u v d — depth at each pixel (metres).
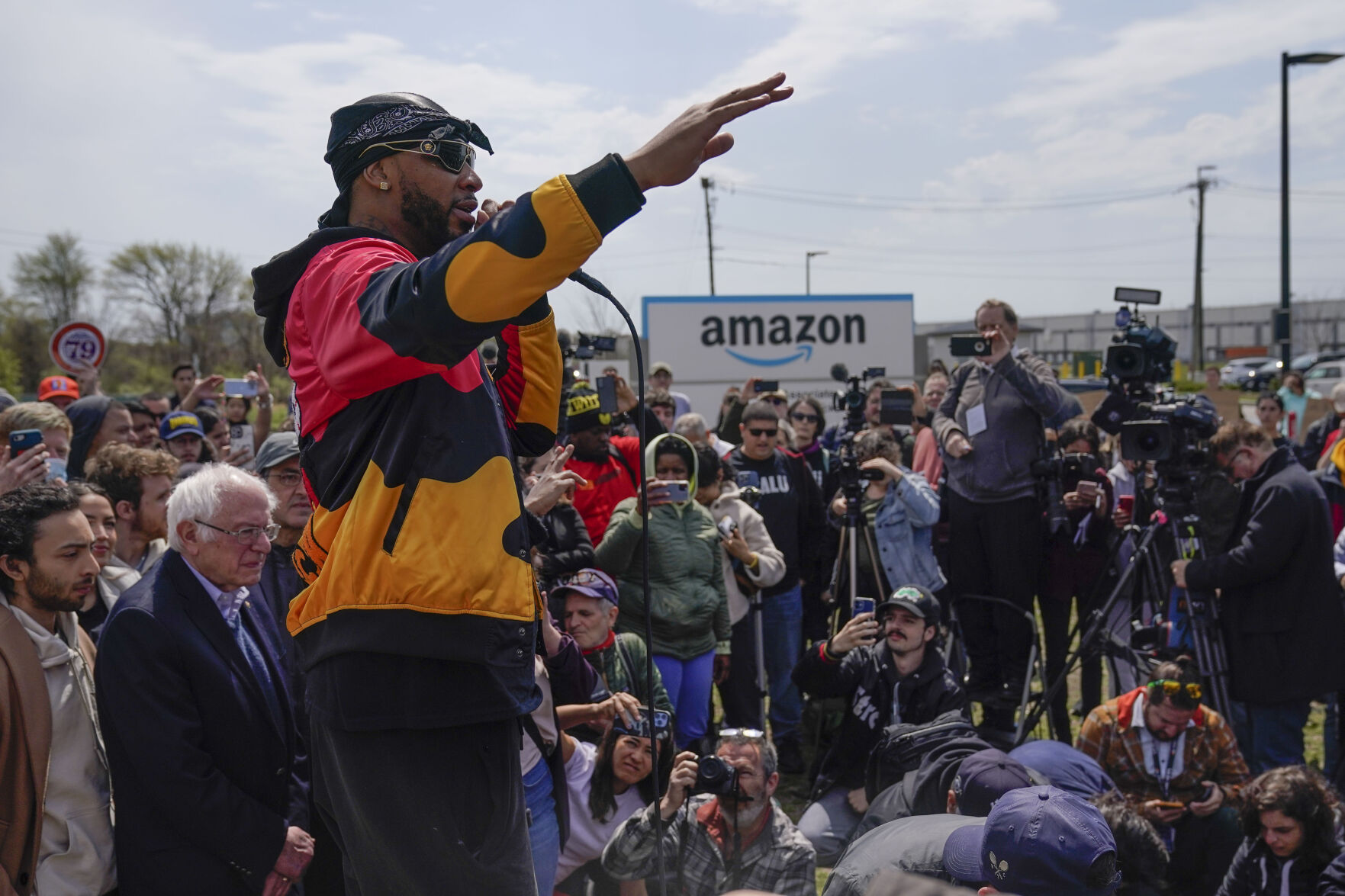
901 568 5.59
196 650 2.71
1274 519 4.77
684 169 1.18
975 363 5.64
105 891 2.74
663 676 4.80
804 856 3.41
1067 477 5.55
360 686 1.29
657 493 4.89
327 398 1.32
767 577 5.30
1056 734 5.71
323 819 1.56
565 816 3.25
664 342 13.88
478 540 1.29
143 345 45.03
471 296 1.13
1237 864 3.71
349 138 1.40
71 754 2.70
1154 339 5.28
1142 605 5.50
